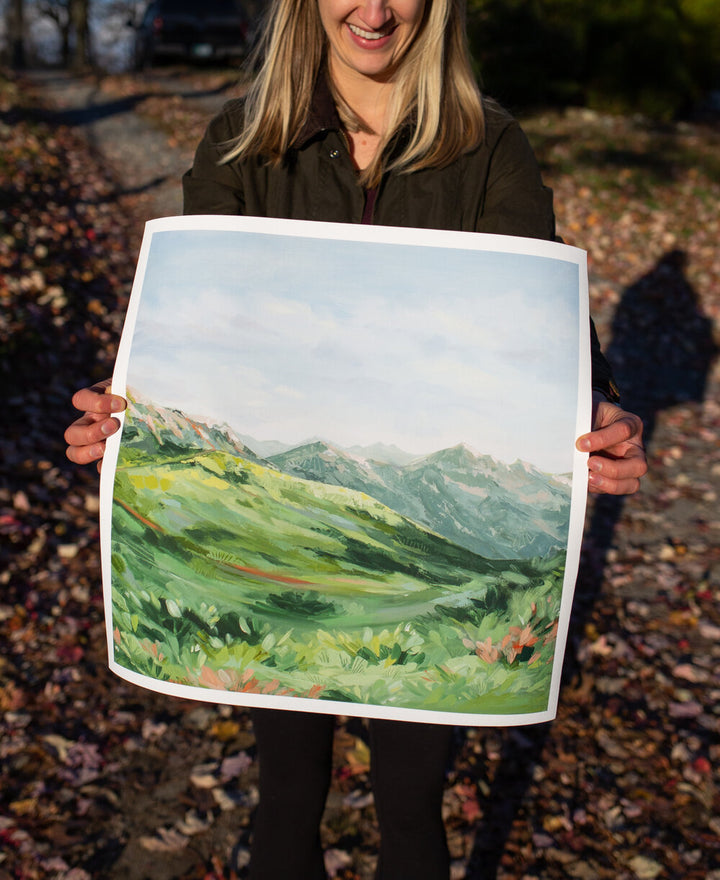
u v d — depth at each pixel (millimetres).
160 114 12781
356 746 2623
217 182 1492
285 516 1251
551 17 13453
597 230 8875
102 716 2662
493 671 1276
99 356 5266
